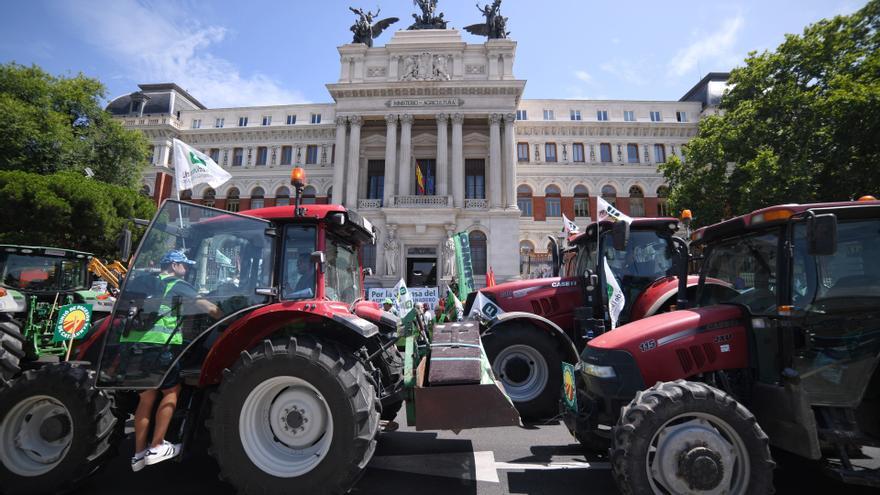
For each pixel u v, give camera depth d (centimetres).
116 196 2156
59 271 975
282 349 387
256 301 441
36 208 1862
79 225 1988
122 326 411
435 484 455
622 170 3809
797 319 377
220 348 411
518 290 801
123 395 458
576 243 884
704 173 2220
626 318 733
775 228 420
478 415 433
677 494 347
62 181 1956
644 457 348
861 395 362
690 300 554
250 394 383
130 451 557
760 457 343
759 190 1855
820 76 1931
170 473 480
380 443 600
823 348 373
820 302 378
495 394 436
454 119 3325
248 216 466
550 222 3712
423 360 496
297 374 379
